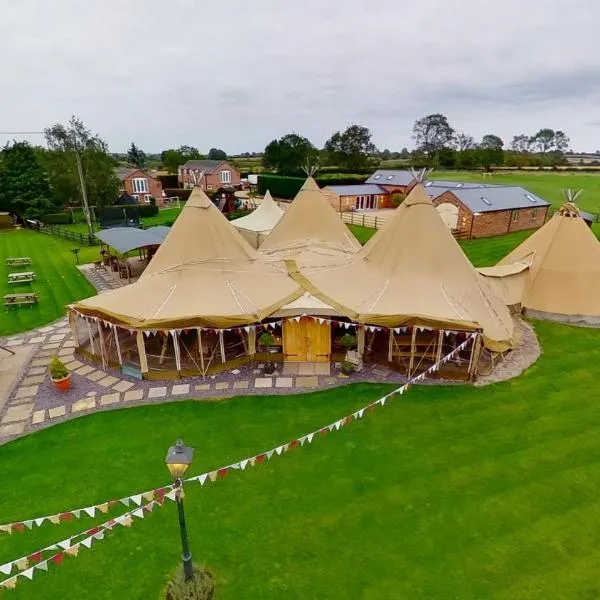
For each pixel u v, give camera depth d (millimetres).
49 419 14547
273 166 95938
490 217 40969
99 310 16672
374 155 117812
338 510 10539
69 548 8484
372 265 18828
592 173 97125
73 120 58562
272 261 20672
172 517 10492
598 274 22031
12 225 55875
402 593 8539
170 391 15969
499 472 11648
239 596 8578
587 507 10477
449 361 17078
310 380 16453
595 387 15766
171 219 58469
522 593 8477
